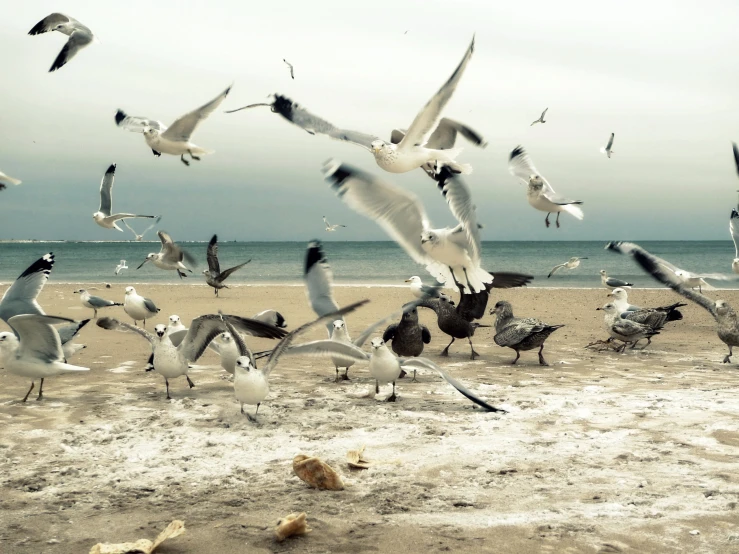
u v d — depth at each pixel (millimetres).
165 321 19750
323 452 7715
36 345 9492
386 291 27953
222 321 9680
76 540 5531
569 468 7082
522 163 12359
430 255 7520
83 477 6980
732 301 24109
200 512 6074
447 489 6562
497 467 7152
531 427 8594
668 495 6320
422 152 8016
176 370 10055
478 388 10906
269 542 5457
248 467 7258
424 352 14641
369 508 6125
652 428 8461
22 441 8156
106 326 10273
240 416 9234
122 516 6004
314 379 11883
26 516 6012
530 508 6074
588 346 15109
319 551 5289
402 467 7180
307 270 11312
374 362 9922
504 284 13922
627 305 15422
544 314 20906
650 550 5242
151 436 8336
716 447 7688
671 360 13492
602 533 5539
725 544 5328
